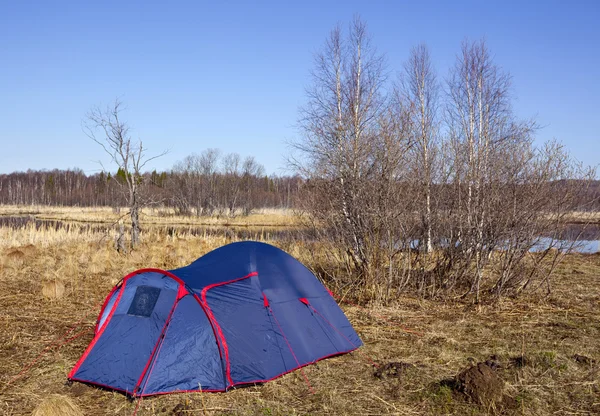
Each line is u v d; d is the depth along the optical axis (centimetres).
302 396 523
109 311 617
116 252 1543
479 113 1630
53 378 571
